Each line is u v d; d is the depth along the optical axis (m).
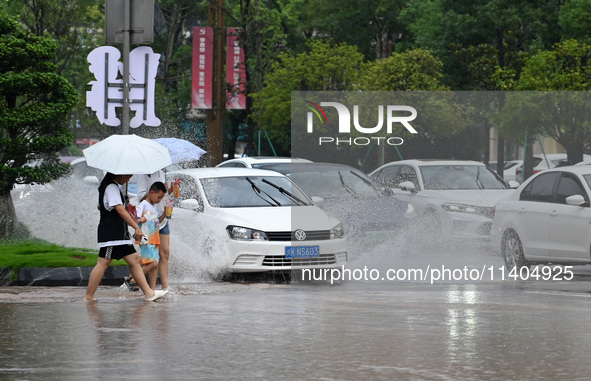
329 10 113.75
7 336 22.42
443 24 86.88
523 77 70.62
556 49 71.19
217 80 98.00
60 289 32.91
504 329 23.89
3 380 17.53
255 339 22.20
